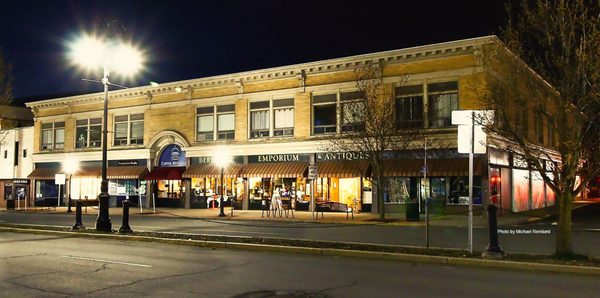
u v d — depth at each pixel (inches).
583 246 634.8
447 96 1170.0
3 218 1224.8
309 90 1348.4
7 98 1346.0
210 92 1514.5
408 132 1056.8
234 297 348.8
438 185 1177.4
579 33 556.7
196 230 874.1
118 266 481.4
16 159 1974.7
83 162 1780.3
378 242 684.7
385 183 1193.4
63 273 441.4
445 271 459.2
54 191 1857.8
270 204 1323.8
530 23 589.3
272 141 1386.6
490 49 1053.2
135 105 1658.5
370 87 1139.9
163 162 1617.9
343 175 1236.5
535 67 575.2
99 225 804.0
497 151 1169.4
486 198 1103.6
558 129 517.0
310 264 498.6
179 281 405.7
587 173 543.5
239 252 593.6
